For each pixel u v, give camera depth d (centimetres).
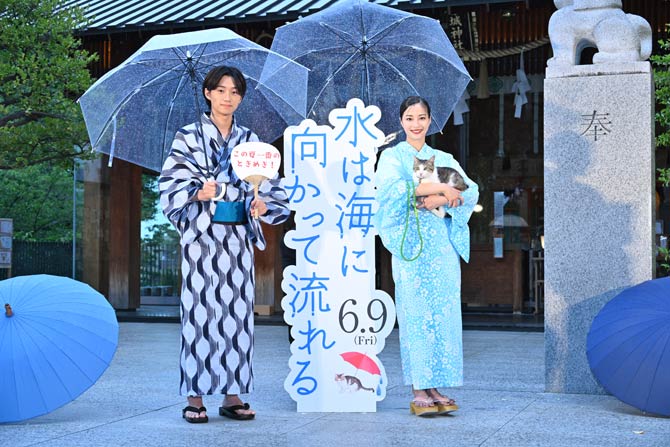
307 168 490
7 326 447
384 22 589
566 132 546
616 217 536
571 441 384
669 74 766
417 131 464
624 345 458
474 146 1627
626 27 541
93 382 445
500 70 1484
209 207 445
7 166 1092
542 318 1365
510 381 605
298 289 485
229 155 450
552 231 547
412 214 455
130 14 1258
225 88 447
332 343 481
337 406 478
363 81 629
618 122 536
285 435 402
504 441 383
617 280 534
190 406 445
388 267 1439
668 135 802
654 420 441
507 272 1564
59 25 1020
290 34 618
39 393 434
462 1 1066
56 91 1055
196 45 478
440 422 436
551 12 1314
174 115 508
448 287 459
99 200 1537
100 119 492
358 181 488
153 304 1694
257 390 565
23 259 1739
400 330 466
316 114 655
